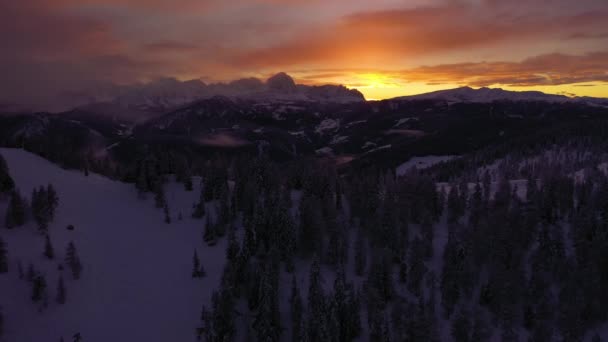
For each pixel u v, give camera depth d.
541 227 105.94
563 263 90.12
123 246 106.06
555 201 115.44
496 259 92.88
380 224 101.81
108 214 121.38
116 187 139.12
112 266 97.19
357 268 93.50
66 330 77.31
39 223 102.12
